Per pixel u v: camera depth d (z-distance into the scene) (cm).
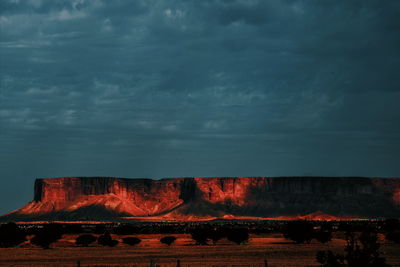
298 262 7962
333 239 15275
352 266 3875
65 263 8150
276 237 17350
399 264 7312
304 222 14275
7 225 13788
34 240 12694
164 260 8650
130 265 7319
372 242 3925
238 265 7431
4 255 10288
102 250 11744
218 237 14075
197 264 7638
